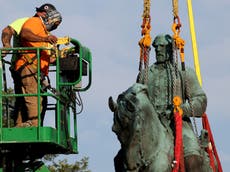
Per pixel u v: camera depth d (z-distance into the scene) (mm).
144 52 13414
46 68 13602
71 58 13797
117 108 12406
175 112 12906
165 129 12930
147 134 12500
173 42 13328
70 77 13930
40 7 13992
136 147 12398
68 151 14094
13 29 13680
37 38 13500
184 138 12906
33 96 13172
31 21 13672
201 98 13234
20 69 13453
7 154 13836
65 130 13688
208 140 13391
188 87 13281
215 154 13828
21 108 13680
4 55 13297
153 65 13570
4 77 13516
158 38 13477
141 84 12773
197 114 13164
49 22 13922
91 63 14391
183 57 13383
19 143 12914
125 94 12500
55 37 13531
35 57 13414
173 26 13359
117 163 12922
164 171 12430
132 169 12461
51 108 13602
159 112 13172
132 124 12328
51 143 12977
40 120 13195
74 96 14352
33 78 13422
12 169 13859
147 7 13477
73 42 13930
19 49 13172
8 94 13047
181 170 12562
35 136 12828
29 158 13930
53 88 13359
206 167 13039
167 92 13305
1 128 12828
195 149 12805
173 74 13320
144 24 13461
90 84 14383
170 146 12727
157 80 13383
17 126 13164
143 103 12523
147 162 12469
